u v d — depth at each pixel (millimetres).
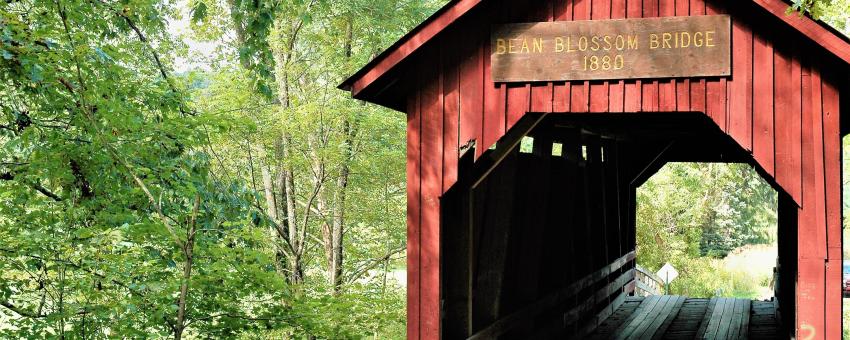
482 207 7344
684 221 23094
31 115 7613
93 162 7367
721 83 5793
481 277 7234
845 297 20672
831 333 5508
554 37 6098
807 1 5199
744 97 5730
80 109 7184
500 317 7223
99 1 8273
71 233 7039
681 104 5867
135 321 6781
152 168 7426
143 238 6902
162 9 11984
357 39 14422
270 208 13562
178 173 7426
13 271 6957
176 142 7625
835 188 5527
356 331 7488
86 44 6926
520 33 6160
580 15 6066
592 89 6039
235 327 7047
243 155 12352
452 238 6625
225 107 11328
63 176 7262
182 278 6570
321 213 13914
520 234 7914
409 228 6363
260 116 11984
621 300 11586
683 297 12375
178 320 6594
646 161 12156
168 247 7434
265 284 6914
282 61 13344
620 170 11711
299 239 13695
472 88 6250
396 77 6434
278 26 13070
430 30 6086
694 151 12336
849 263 20672
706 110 5816
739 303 11617
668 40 5887
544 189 8164
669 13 5902
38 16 7270
